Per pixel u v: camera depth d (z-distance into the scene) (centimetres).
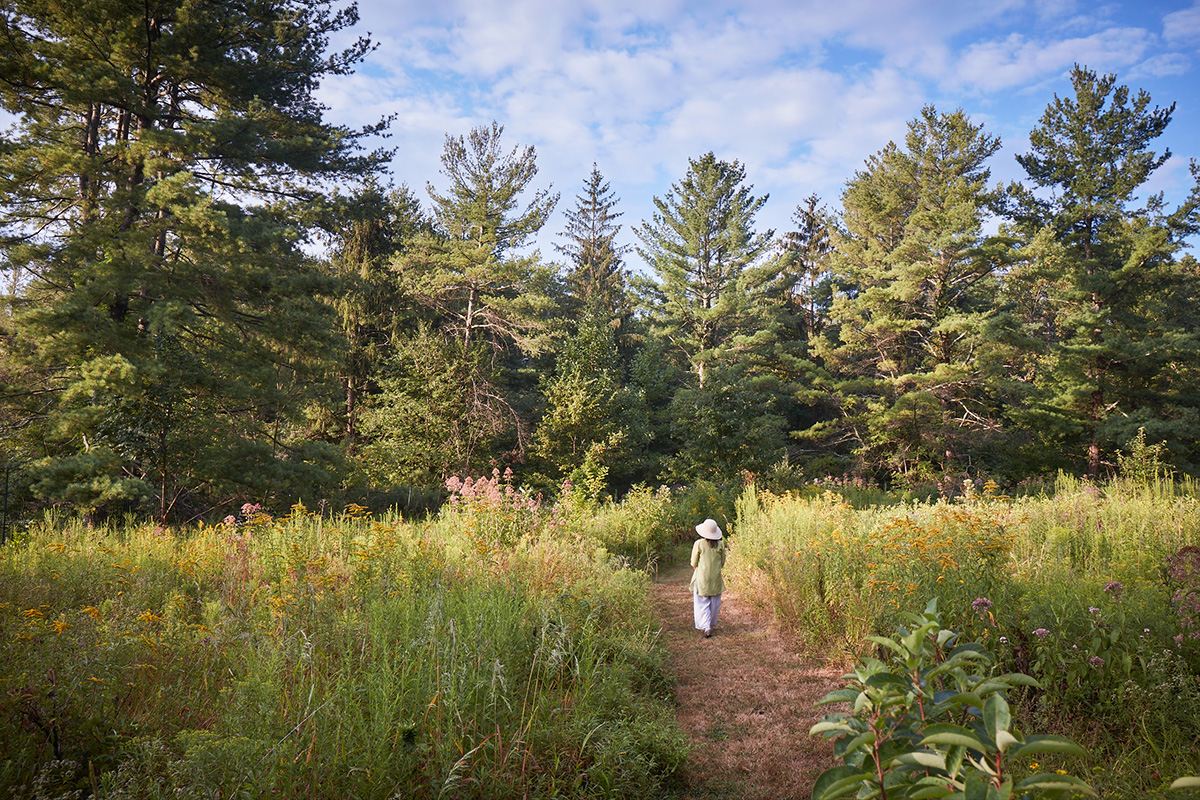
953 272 2673
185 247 1511
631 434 3016
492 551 830
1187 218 2384
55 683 356
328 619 510
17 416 1459
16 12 1343
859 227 3500
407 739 371
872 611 644
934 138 3017
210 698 412
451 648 464
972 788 174
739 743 492
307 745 355
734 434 2039
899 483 2652
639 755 416
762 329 3547
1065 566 660
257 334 1692
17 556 698
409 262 2856
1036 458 2600
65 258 1370
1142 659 435
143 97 1425
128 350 1314
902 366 2969
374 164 1848
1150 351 2348
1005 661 482
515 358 3722
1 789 295
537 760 404
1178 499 996
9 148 1286
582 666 533
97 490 1166
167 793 306
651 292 3822
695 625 800
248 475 1446
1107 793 345
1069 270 2553
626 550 1228
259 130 1576
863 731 226
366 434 2470
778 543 972
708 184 3559
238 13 1639
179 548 860
